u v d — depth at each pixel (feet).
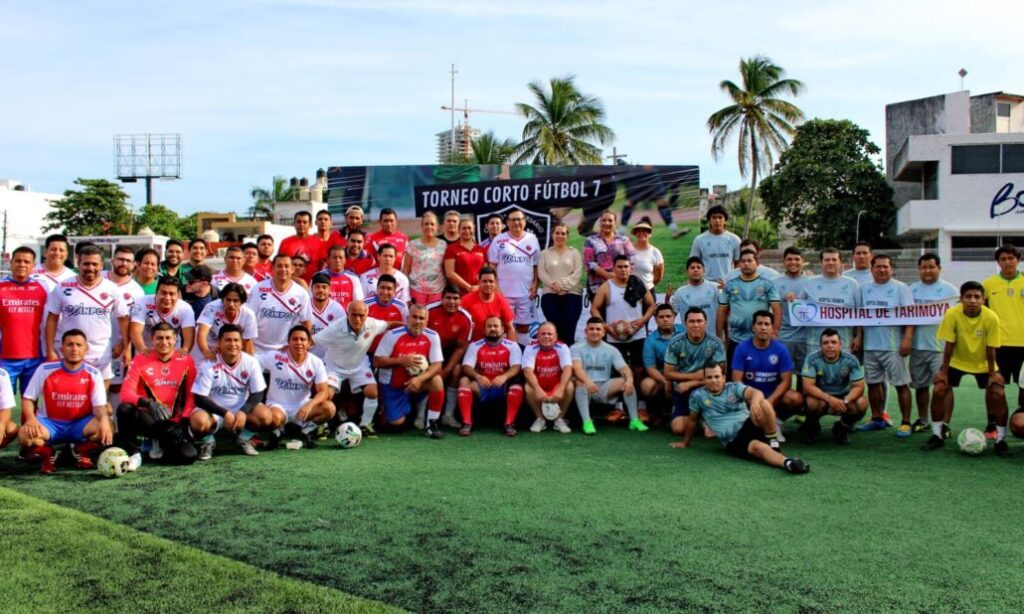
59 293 19.39
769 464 17.47
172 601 9.78
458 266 24.94
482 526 12.80
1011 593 10.12
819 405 20.01
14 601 9.73
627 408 23.56
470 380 22.21
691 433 19.60
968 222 83.41
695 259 23.61
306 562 11.16
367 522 13.00
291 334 19.49
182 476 16.24
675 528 12.73
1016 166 82.69
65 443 17.47
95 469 16.97
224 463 17.56
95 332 19.56
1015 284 20.93
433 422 21.33
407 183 31.65
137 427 17.38
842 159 94.84
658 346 22.94
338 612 9.50
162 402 18.13
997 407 18.81
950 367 19.65
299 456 18.42
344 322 21.21
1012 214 82.12
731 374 21.16
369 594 10.05
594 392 21.91
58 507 13.67
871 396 22.44
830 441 20.49
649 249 25.94
